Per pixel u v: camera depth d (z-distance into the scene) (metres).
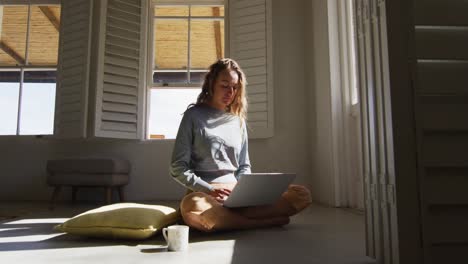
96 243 1.47
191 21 4.29
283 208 1.90
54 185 3.30
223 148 1.84
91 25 3.98
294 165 3.83
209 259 1.18
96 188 3.90
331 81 3.11
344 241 1.47
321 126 3.40
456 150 1.00
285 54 3.98
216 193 1.67
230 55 3.96
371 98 1.13
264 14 3.89
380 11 1.07
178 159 1.74
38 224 2.09
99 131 3.78
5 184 4.02
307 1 3.91
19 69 4.28
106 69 3.89
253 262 1.13
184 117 1.83
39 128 4.17
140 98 4.05
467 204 0.98
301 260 1.15
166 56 4.29
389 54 1.01
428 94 1.00
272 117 3.78
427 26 1.03
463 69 1.02
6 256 1.24
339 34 3.16
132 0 4.11
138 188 3.92
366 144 1.19
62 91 3.98
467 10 1.04
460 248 0.98
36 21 4.32
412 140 0.99
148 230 1.49
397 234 0.97
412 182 0.98
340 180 3.01
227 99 1.88
